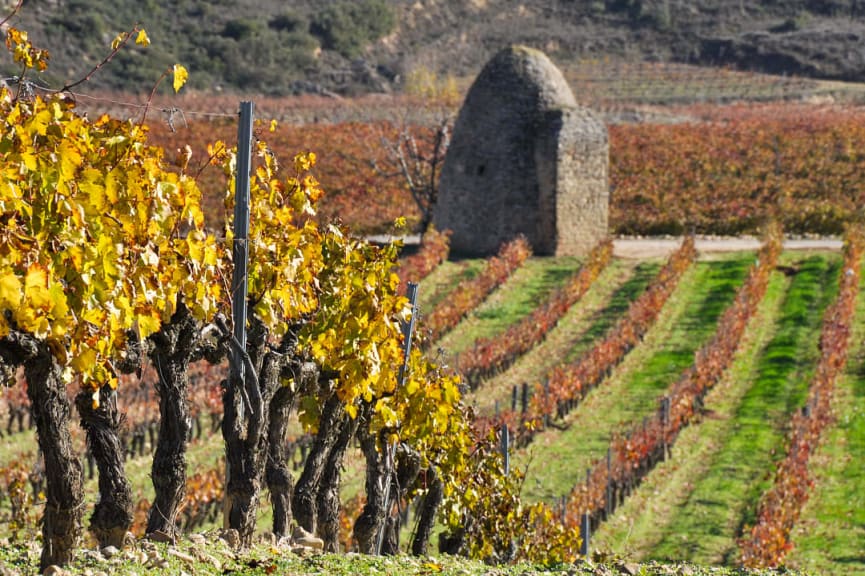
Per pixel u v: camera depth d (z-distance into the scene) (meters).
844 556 49.06
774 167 138.88
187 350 22.47
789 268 102.81
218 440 62.66
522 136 105.50
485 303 92.81
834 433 65.94
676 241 117.06
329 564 21.91
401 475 30.59
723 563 48.31
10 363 18.52
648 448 59.81
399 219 28.48
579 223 105.94
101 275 18.69
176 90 20.48
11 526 38.91
